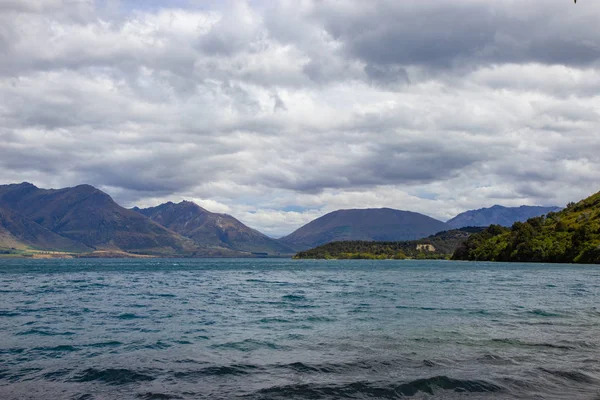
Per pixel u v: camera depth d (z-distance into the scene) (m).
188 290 62.50
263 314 35.28
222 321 31.66
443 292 55.69
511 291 56.44
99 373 17.97
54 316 34.59
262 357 20.53
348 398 14.82
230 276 111.56
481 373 17.41
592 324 29.34
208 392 15.55
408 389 15.62
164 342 24.19
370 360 19.69
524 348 21.95
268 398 14.85
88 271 150.88
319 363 19.25
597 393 15.13
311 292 57.56
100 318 33.47
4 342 24.30
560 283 72.50
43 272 140.50
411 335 25.64
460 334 25.88
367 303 42.91
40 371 18.30
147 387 16.16
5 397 15.15
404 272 131.75
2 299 48.75
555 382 16.30
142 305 42.34
